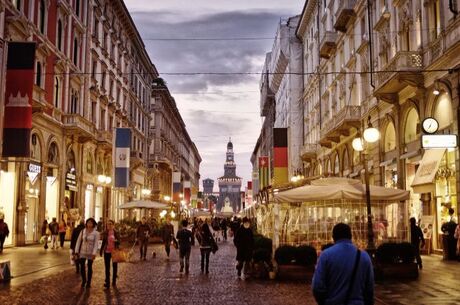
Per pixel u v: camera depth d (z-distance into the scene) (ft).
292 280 53.36
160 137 240.12
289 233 63.67
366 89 108.58
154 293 43.93
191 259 82.23
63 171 114.93
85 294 42.86
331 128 123.34
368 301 15.98
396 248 52.34
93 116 139.44
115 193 163.32
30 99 73.36
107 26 151.94
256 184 206.80
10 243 91.45
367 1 106.22
